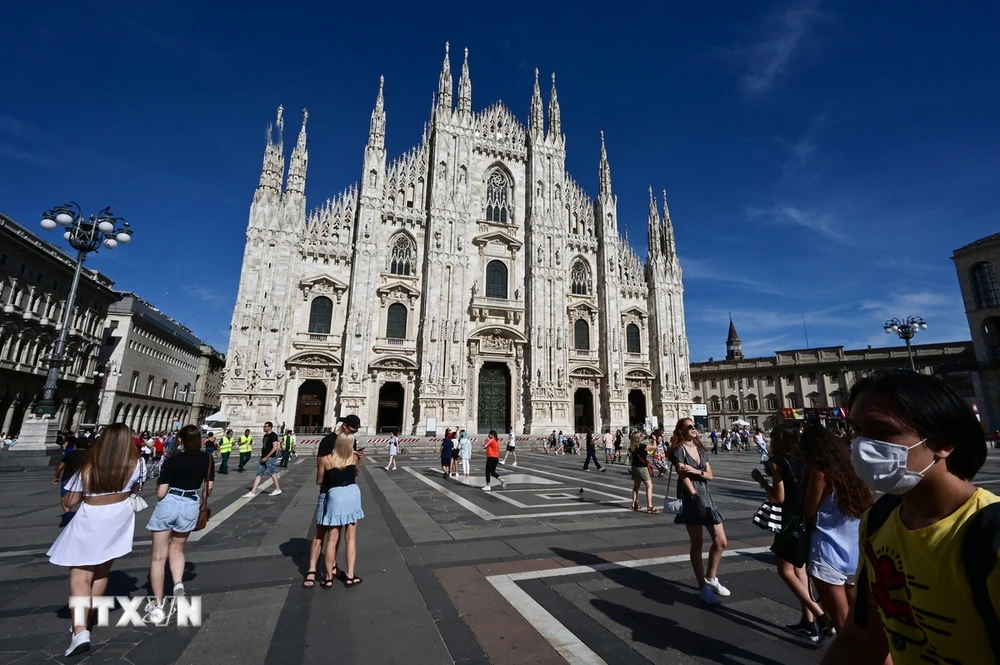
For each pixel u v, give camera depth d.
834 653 2.73
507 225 56.16
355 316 46.38
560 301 55.00
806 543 5.55
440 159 53.47
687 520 7.29
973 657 1.86
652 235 62.72
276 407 43.00
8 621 6.21
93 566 5.67
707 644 5.70
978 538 1.86
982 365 54.25
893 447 2.27
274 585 7.64
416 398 47.91
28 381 51.78
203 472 7.20
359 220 48.72
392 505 14.80
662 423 56.88
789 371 82.56
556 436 46.09
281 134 48.09
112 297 67.25
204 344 102.88
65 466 11.87
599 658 5.36
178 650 5.49
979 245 56.53
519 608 6.72
